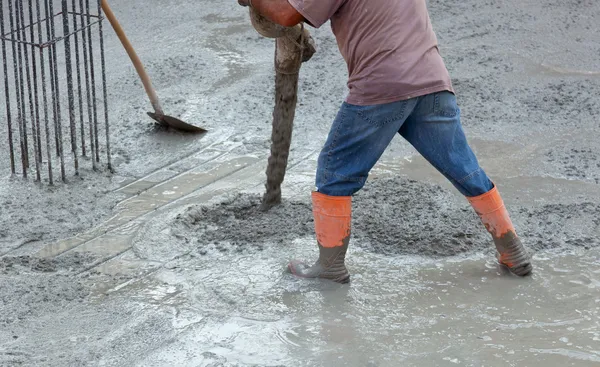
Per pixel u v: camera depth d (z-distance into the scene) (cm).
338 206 699
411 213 851
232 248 795
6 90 898
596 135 1066
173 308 688
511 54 1361
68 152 1011
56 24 1476
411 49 658
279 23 662
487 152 1020
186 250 794
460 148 699
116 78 1255
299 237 812
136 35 1466
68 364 605
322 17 650
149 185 938
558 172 962
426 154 701
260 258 774
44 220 846
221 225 847
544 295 707
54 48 920
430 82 664
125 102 1170
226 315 677
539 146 1035
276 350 626
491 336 645
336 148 686
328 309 686
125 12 1595
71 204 880
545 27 1491
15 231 822
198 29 1491
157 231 828
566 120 1116
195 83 1248
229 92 1215
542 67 1310
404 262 764
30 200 881
